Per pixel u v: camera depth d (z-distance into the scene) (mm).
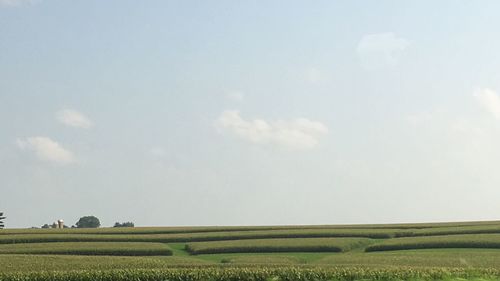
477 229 78438
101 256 62438
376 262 56500
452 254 61812
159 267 53031
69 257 60969
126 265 54438
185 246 74312
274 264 54875
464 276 47688
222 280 47812
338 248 68750
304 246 69125
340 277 47406
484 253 62531
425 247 68250
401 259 58250
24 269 52312
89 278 48219
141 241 78375
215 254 68625
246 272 48219
